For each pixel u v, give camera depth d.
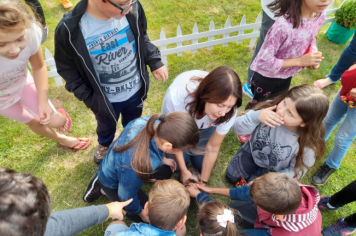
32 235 0.97
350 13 3.81
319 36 4.34
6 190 0.94
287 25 2.22
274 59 2.42
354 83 1.97
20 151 2.84
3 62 1.72
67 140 2.78
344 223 2.33
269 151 2.30
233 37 3.96
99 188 2.43
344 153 2.54
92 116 3.22
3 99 1.98
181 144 1.56
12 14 1.34
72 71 2.00
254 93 2.92
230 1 4.94
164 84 3.60
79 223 1.52
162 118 1.58
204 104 1.88
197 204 2.45
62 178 2.70
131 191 1.86
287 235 1.86
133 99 2.44
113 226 1.96
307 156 2.13
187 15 4.59
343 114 2.47
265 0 2.68
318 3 2.00
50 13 4.45
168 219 1.54
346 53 3.17
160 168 2.50
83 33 1.77
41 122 2.26
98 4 1.59
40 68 2.10
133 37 2.00
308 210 1.83
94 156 2.82
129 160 1.71
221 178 2.82
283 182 1.73
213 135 2.33
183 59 3.92
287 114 1.93
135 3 1.93
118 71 2.09
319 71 3.84
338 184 2.77
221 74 1.69
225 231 1.60
